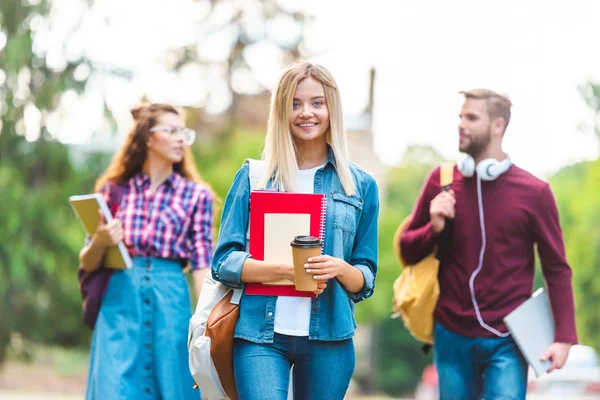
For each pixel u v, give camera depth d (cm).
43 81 1848
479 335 746
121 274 788
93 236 784
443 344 762
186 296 794
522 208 746
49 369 3192
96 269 794
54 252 2000
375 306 4009
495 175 746
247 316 585
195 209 806
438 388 771
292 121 591
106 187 817
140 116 812
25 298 2047
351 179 596
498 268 748
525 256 753
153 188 808
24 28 1806
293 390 602
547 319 744
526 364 749
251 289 583
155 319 779
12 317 2047
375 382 5675
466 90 774
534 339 732
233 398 605
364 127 4616
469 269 753
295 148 602
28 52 1783
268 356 580
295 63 598
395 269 4056
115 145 2002
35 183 1941
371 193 611
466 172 754
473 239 753
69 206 1947
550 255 746
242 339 586
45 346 2155
